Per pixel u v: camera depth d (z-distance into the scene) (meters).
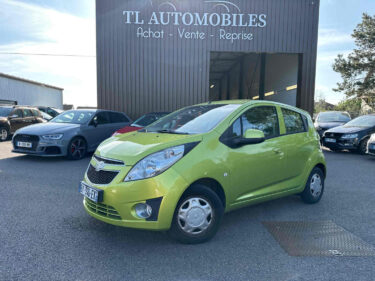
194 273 2.60
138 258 2.85
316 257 2.91
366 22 27.72
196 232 3.13
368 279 2.52
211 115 3.81
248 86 22.94
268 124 4.04
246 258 2.88
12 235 3.32
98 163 3.25
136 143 3.35
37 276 2.51
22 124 13.73
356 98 29.31
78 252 2.96
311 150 4.54
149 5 12.93
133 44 13.02
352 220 3.96
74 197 4.79
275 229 3.63
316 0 13.34
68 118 8.96
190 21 13.05
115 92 13.12
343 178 6.55
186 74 13.28
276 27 13.30
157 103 13.28
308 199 4.59
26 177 6.05
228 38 13.20
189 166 3.02
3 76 24.91
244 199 3.59
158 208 2.87
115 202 2.91
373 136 9.04
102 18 12.81
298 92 13.97
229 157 3.35
